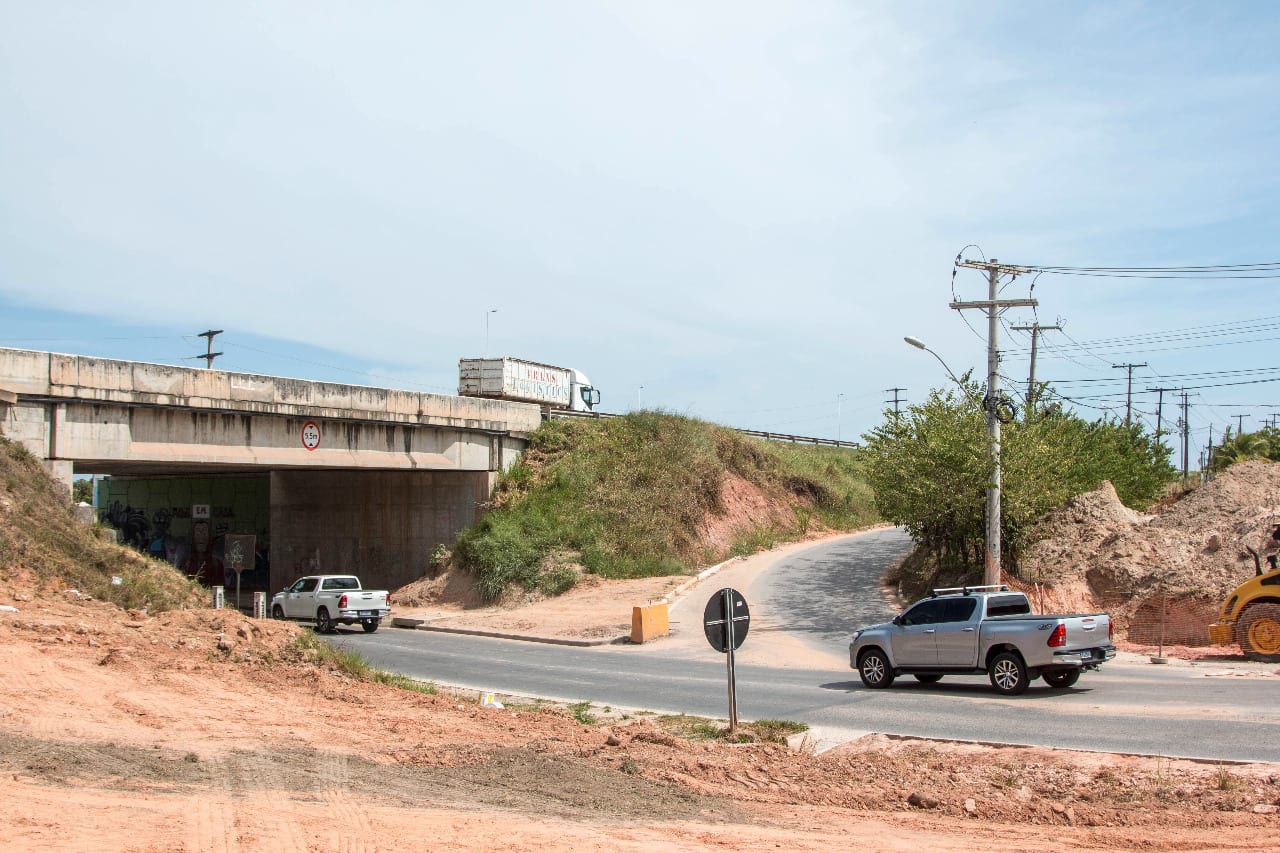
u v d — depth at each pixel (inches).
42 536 881.5
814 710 677.3
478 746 467.2
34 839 282.8
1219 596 1003.3
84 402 1114.7
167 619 700.7
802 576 1472.7
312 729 486.3
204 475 1953.7
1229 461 2455.7
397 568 1702.8
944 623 756.0
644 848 314.3
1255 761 472.1
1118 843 351.9
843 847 332.8
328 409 1392.7
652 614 1138.0
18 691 493.7
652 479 1749.5
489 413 1695.4
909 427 1219.2
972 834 364.2
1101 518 1203.9
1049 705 663.1
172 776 373.1
